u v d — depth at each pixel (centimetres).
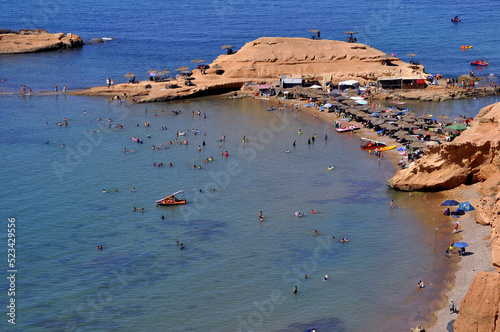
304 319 6831
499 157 9750
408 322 6719
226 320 6844
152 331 6675
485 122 10362
